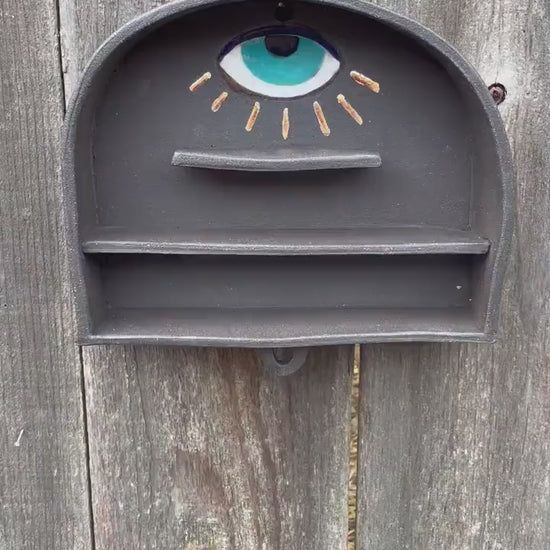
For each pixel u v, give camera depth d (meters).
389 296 0.36
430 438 0.42
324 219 0.35
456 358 0.40
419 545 0.43
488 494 0.42
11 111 0.37
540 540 0.43
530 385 0.40
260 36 0.33
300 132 0.34
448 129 0.34
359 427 0.41
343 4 0.30
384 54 0.33
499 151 0.32
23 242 0.38
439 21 0.36
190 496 0.42
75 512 0.42
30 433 0.41
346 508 0.43
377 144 0.34
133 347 0.40
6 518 0.42
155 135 0.34
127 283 0.36
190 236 0.34
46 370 0.40
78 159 0.32
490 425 0.41
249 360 0.40
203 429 0.41
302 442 0.42
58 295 0.39
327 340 0.33
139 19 0.30
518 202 0.38
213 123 0.34
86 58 0.36
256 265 0.36
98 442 0.41
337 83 0.34
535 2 0.36
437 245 0.33
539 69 0.36
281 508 0.43
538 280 0.39
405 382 0.41
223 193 0.35
